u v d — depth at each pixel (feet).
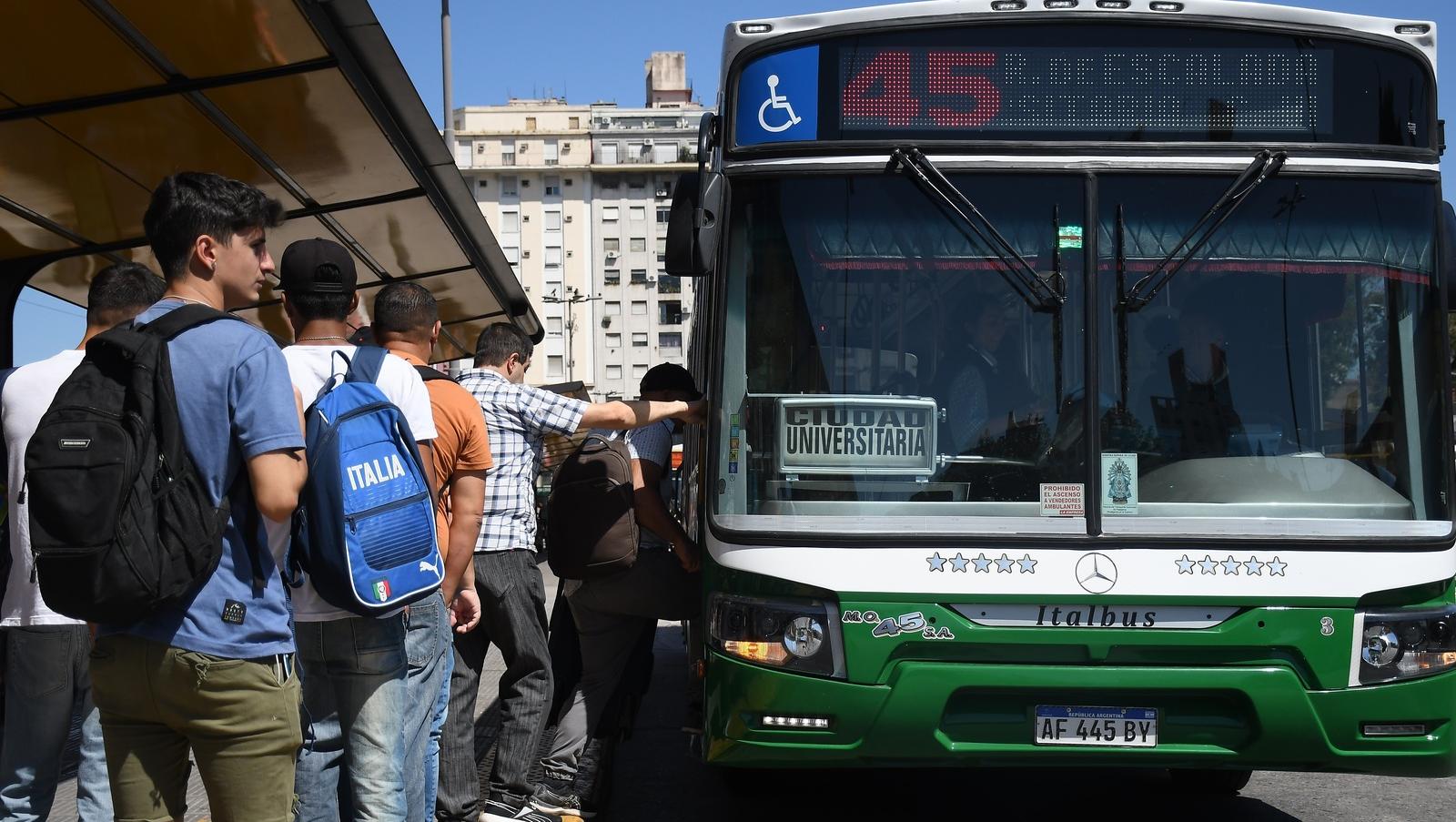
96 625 10.54
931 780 22.84
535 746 18.44
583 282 372.99
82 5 22.45
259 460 10.30
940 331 16.49
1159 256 16.58
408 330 16.92
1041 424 16.25
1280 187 16.75
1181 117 16.83
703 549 16.83
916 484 16.16
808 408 16.38
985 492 16.11
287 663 10.66
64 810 20.54
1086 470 16.06
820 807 20.83
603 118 377.91
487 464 16.58
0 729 16.35
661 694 33.83
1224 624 15.62
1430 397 16.56
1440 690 15.81
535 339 59.31
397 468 12.30
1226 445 16.24
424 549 12.41
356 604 11.87
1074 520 15.94
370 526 11.97
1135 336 16.42
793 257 16.63
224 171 31.94
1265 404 16.38
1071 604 15.67
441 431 16.16
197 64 25.41
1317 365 16.49
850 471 16.22
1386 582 15.78
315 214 36.29
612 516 18.75
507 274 45.78
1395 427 16.46
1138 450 16.16
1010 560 15.75
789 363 16.49
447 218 36.88
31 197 31.73
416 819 14.71
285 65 25.66
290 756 10.67
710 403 16.61
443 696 15.70
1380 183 16.88
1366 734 15.66
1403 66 17.16
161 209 10.96
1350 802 21.04
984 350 16.46
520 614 18.26
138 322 10.53
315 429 12.02
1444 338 16.70
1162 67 16.87
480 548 18.08
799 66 16.96
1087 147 16.74
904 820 20.02
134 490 9.71
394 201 35.53
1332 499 16.16
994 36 16.90
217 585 10.27
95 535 9.46
